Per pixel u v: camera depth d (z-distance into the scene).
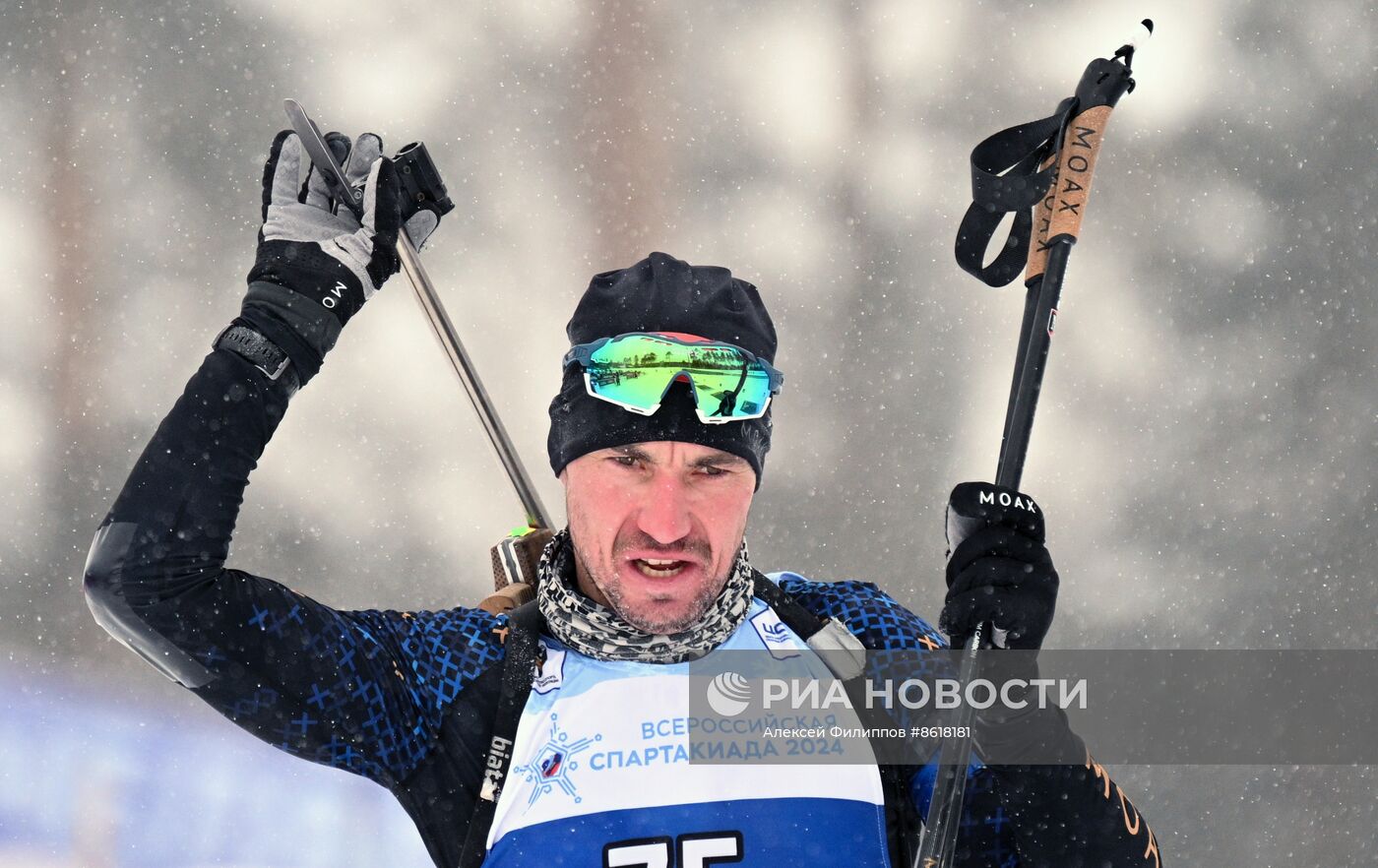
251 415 8.35
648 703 8.22
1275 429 31.78
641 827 8.02
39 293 32.81
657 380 8.05
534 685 8.34
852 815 8.17
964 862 8.27
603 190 35.62
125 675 24.56
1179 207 34.72
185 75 35.50
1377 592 28.27
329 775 22.19
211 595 8.08
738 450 8.21
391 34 36.03
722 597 8.35
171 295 33.56
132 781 22.56
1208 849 22.12
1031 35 37.34
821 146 36.25
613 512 8.14
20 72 34.75
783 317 33.09
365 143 9.32
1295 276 34.31
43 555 28.73
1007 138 8.37
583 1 36.31
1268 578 28.44
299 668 8.17
